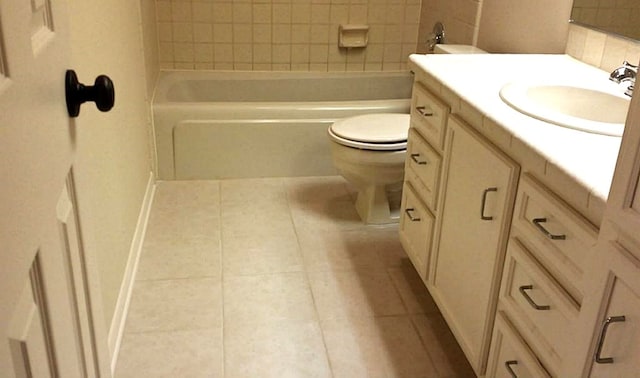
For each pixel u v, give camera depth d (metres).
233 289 2.14
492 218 1.48
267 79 3.50
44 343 0.74
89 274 1.00
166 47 3.46
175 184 2.97
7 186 0.61
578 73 1.94
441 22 3.23
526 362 1.33
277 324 1.97
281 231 2.56
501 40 2.58
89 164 1.51
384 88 3.65
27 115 0.68
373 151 2.40
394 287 2.20
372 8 3.55
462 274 1.69
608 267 0.88
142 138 2.60
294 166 3.08
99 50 1.70
